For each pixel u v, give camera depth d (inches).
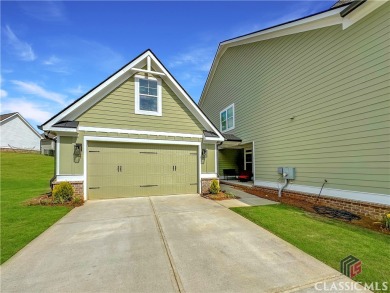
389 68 210.1
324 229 188.4
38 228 191.9
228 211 252.4
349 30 251.3
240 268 124.3
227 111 577.6
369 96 228.2
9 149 1117.7
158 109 354.0
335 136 269.1
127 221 214.2
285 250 147.4
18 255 141.7
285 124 361.7
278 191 368.5
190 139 371.2
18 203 289.6
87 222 211.0
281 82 371.9
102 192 318.0
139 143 340.8
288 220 214.8
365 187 231.5
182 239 168.1
